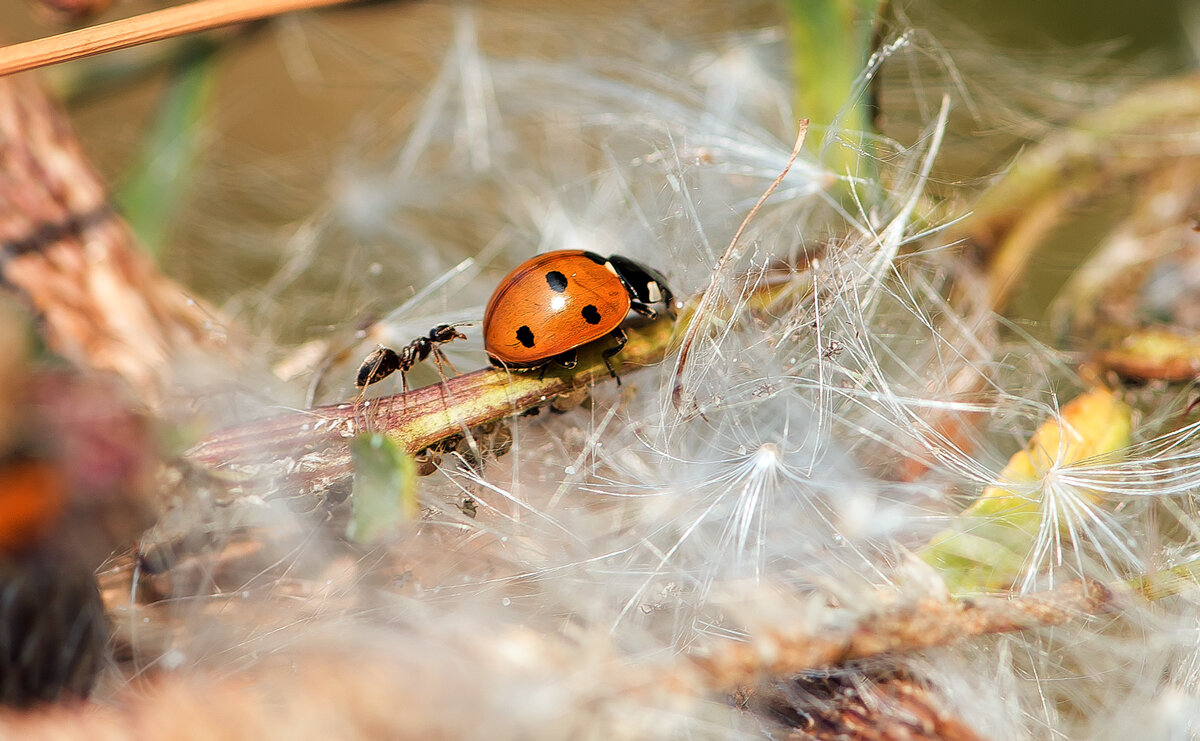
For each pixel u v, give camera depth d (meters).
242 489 0.10
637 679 0.10
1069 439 0.11
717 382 0.11
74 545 0.10
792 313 0.11
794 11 0.11
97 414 0.10
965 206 0.12
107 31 0.11
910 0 0.12
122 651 0.10
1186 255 0.12
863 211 0.11
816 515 0.11
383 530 0.10
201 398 0.11
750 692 0.10
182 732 0.09
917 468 0.11
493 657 0.10
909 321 0.11
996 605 0.10
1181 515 0.11
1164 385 0.11
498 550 0.11
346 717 0.09
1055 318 0.12
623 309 0.11
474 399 0.11
